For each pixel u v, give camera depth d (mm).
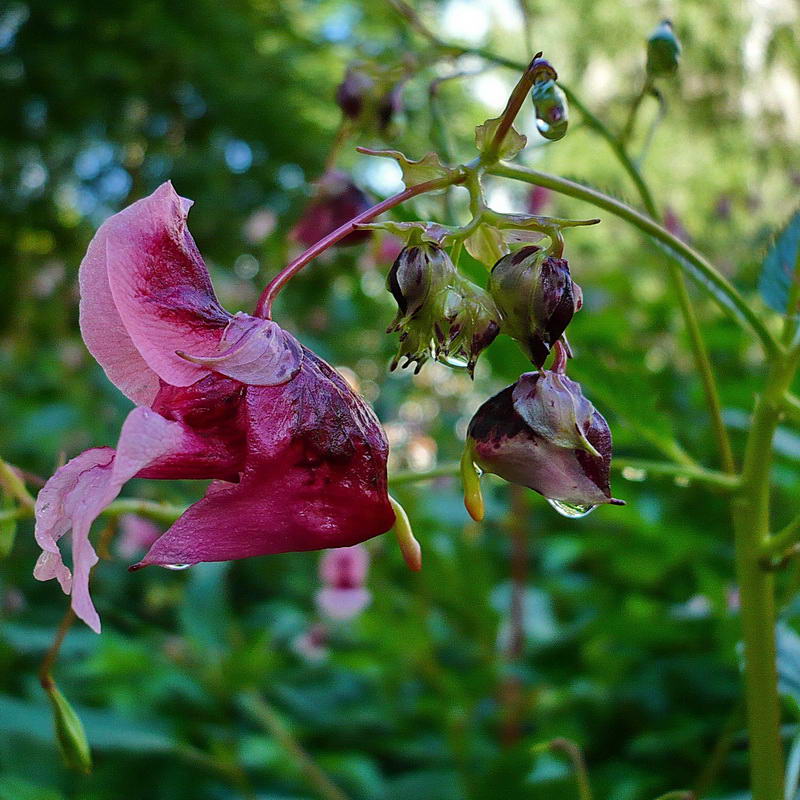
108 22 1518
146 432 95
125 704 348
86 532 90
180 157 1461
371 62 212
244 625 483
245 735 351
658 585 361
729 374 379
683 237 348
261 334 102
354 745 358
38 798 270
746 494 151
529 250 111
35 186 1510
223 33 1575
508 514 377
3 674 392
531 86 114
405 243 114
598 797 251
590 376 177
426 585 337
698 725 271
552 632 368
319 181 221
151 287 102
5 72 1510
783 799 149
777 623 167
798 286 163
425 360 114
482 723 331
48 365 676
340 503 101
